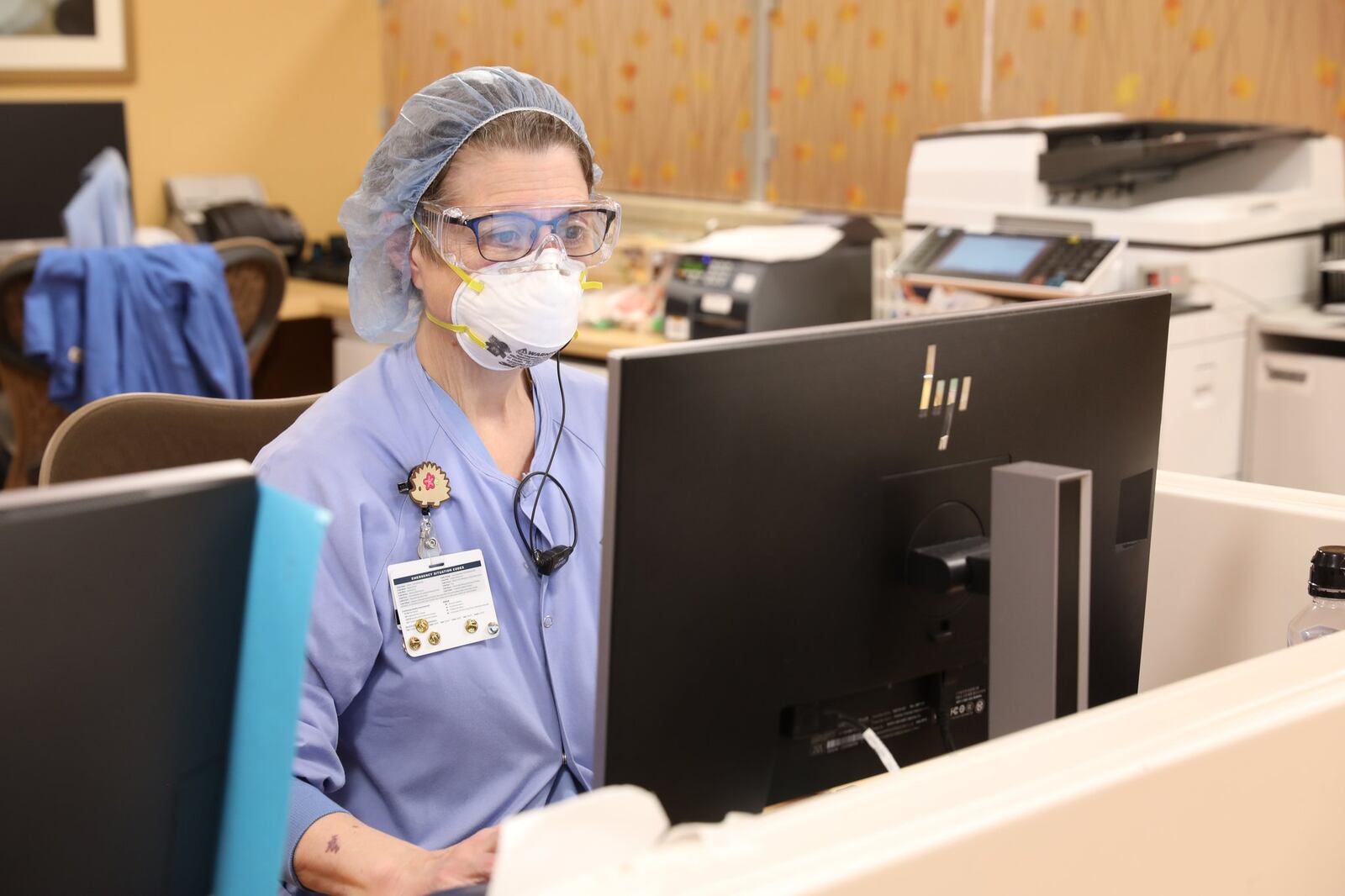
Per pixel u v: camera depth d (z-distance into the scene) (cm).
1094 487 102
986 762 66
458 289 125
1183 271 243
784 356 80
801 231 308
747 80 382
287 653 67
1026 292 251
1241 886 73
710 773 83
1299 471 251
